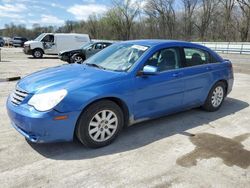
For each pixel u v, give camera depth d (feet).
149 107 14.38
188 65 16.46
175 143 13.43
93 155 11.99
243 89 27.37
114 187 9.64
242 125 16.26
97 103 12.21
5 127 15.06
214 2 160.15
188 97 16.49
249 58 74.18
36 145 12.78
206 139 13.98
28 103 11.54
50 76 13.07
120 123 13.28
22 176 10.19
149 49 14.66
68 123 11.48
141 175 10.44
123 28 192.24
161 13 181.68
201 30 169.58
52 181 9.92
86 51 53.57
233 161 11.66
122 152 12.35
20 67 46.03
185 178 10.28
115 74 13.25
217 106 19.02
